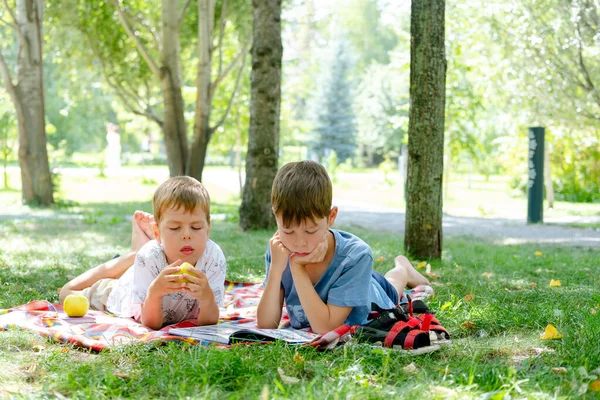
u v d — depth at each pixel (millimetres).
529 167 15109
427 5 7141
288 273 3875
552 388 2725
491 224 15180
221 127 22266
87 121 45625
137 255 4039
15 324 3742
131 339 3404
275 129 11203
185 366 2920
